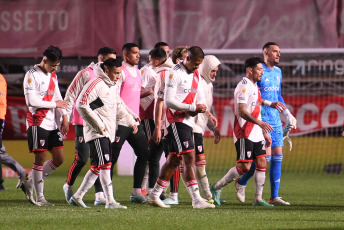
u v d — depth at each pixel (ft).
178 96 79.00
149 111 95.35
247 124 84.74
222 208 82.58
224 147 159.02
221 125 159.02
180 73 78.84
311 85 157.99
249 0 160.04
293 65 158.20
